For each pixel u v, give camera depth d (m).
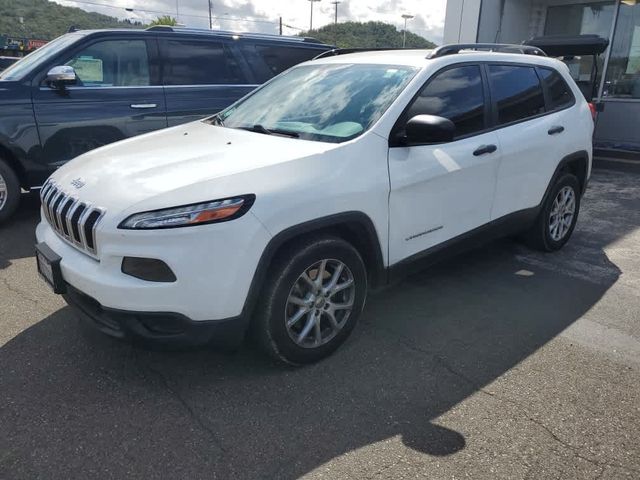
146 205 2.52
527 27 11.76
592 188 7.83
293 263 2.81
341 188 2.93
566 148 4.70
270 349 2.89
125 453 2.38
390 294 4.07
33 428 2.52
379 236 3.20
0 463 2.31
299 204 2.74
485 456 2.39
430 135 3.04
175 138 3.48
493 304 3.93
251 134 3.39
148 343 2.60
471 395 2.84
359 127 3.24
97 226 2.56
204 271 2.52
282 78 4.20
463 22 11.16
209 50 6.24
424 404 2.76
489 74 4.05
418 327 3.56
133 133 5.75
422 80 3.49
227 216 2.54
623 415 2.70
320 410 2.70
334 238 2.98
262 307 2.79
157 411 2.66
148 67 5.84
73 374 2.95
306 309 2.96
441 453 2.41
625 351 3.31
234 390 2.84
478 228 3.98
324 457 2.38
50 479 2.23
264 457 2.38
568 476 2.29
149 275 2.51
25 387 2.82
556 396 2.84
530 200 4.46
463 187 3.71
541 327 3.60
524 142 4.20
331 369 3.05
